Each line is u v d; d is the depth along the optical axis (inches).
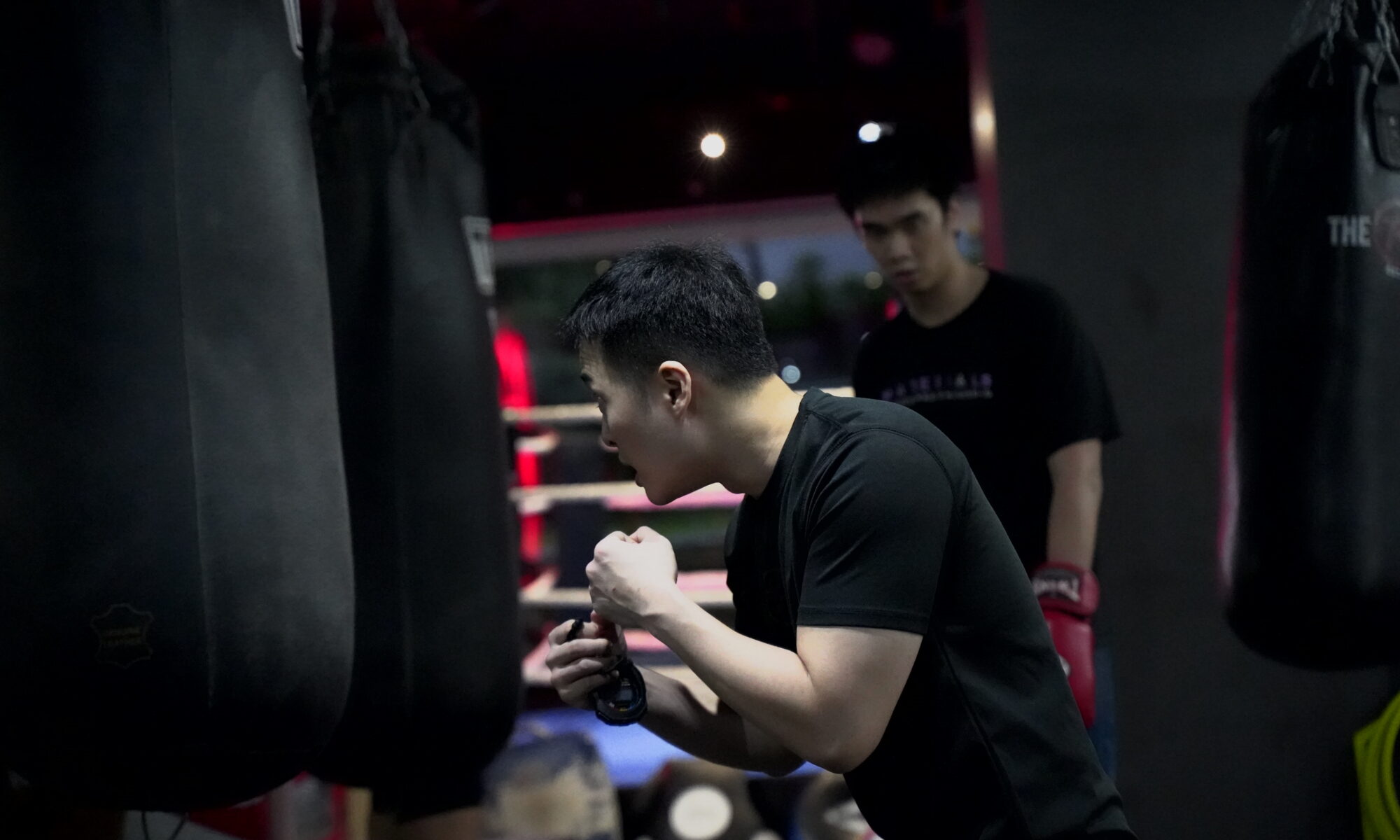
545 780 108.7
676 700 56.3
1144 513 112.8
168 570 50.4
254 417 53.5
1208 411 112.4
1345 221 68.7
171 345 51.6
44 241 51.6
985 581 47.1
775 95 158.1
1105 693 83.0
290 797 121.6
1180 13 112.6
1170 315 112.7
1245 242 74.3
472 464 72.8
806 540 46.9
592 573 48.9
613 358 48.9
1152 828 112.6
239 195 54.3
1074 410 79.7
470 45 154.3
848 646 43.9
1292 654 71.6
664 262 49.4
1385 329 68.4
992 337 82.6
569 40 154.3
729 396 48.5
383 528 69.8
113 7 52.5
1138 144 112.8
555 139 161.9
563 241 169.6
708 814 111.1
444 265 73.4
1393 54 70.5
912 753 47.5
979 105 118.9
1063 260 113.3
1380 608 68.1
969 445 83.2
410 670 69.1
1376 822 103.4
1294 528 69.4
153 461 50.9
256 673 52.0
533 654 167.8
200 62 53.8
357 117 72.7
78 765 51.6
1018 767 46.1
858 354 89.1
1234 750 112.1
